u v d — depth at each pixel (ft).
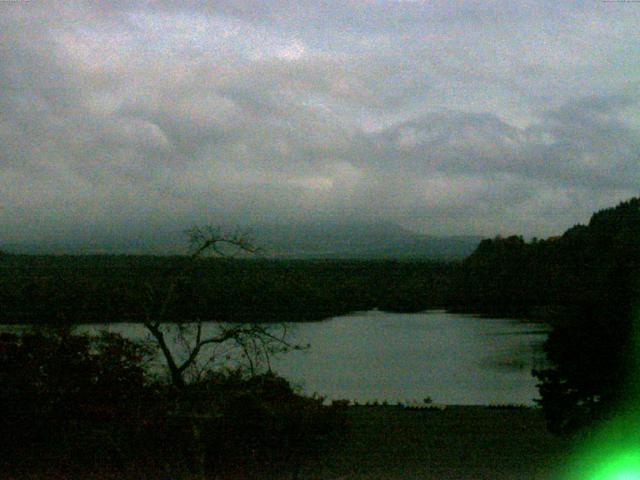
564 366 56.03
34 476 45.47
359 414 68.28
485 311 293.84
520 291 275.18
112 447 48.70
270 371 55.62
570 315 57.72
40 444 49.34
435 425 62.64
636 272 58.03
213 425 47.88
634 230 211.20
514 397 110.42
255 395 50.26
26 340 51.90
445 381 130.62
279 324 69.82
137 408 49.29
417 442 55.62
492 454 52.44
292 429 48.83
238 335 56.44
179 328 57.11
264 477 46.80
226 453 48.24
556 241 280.31
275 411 49.03
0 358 50.49
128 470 47.34
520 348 185.57
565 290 184.44
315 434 49.67
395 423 63.36
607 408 53.93
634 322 54.24
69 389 50.16
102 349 53.16
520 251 294.25
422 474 46.60
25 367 50.34
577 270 217.56
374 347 185.37
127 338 55.62
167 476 46.21
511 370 146.82
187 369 55.36
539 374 57.36
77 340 52.90
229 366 56.03
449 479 45.70
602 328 54.90
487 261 305.94
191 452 47.73
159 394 51.31
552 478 46.83
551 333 58.08
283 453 49.08
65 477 45.29
